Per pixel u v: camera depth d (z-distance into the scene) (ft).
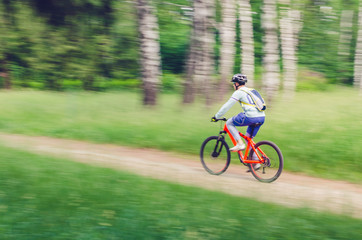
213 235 14.05
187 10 76.69
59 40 66.80
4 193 17.49
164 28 77.25
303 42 81.71
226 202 17.17
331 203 18.51
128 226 14.60
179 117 37.81
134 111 41.75
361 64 74.90
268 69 47.52
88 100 51.06
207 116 38.14
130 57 71.92
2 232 14.15
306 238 13.91
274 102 47.09
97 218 15.19
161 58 77.36
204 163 23.79
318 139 28.55
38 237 13.89
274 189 20.47
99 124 36.11
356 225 15.20
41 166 22.11
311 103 47.60
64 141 32.48
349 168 24.50
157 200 17.10
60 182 19.16
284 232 14.33
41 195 17.30
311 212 16.38
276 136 29.63
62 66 68.08
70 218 15.17
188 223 14.87
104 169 22.34
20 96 55.16
